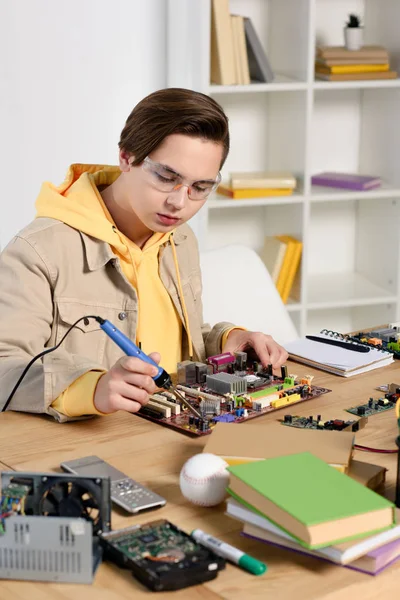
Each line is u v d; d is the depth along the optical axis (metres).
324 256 4.37
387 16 4.01
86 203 2.13
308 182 3.83
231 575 1.18
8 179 3.81
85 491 1.25
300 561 1.22
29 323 1.93
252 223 4.16
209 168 1.91
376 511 1.20
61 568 1.17
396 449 1.59
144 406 1.75
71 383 1.71
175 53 3.76
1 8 3.63
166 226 1.99
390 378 2.00
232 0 3.87
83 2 3.70
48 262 2.01
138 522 1.31
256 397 1.79
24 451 1.57
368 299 4.04
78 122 3.83
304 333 3.96
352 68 3.83
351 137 4.24
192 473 1.34
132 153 1.94
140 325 2.18
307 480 1.26
